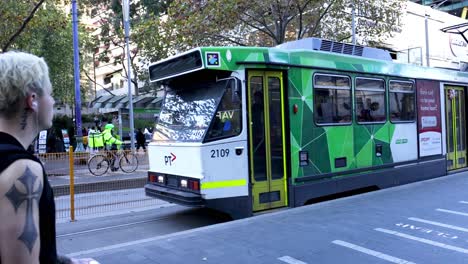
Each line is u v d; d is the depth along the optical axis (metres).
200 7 16.52
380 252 5.11
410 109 10.57
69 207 9.70
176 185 7.51
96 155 13.63
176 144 7.50
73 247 6.68
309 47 8.76
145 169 14.72
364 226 6.22
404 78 10.45
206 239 5.74
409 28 32.50
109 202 10.02
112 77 54.12
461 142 12.43
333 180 8.59
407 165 10.34
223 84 7.35
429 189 9.02
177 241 5.68
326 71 8.59
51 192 1.63
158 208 9.65
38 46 20.86
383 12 18.53
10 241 1.41
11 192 1.43
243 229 6.20
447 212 6.96
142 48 22.22
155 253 5.21
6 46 14.65
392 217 6.71
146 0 29.86
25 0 15.22
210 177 6.99
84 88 35.72
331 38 19.05
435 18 35.69
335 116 8.72
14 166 1.46
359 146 9.17
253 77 7.52
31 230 1.45
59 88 28.34
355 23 18.84
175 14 17.25
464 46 39.03
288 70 7.94
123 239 7.13
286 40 20.14
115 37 33.69
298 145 8.02
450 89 12.12
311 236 5.79
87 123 31.94
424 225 6.22
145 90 31.94
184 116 7.76
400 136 10.21
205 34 16.45
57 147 19.08
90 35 35.69
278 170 7.79
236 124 7.32
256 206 7.47
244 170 7.34
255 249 5.30
